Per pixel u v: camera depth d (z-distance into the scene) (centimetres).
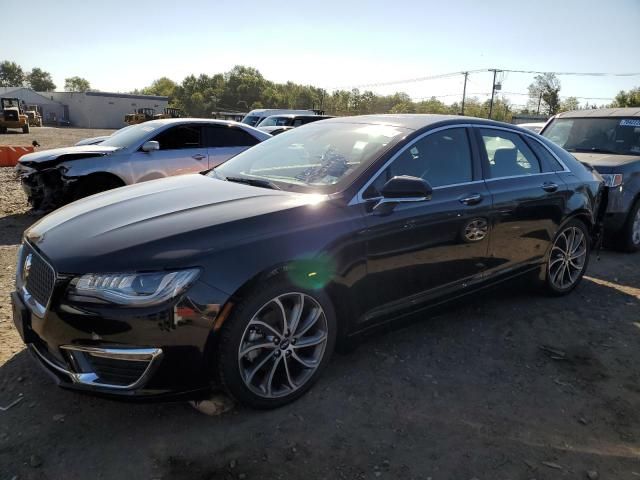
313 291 279
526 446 257
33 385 293
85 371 239
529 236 407
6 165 1391
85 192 693
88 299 230
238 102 12081
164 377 239
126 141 750
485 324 399
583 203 448
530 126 1118
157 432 257
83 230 265
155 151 746
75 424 260
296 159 355
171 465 234
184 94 12506
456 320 405
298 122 1869
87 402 279
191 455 241
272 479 229
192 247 244
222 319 246
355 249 292
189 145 781
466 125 376
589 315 426
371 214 300
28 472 227
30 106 6412
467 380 316
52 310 237
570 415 284
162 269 235
